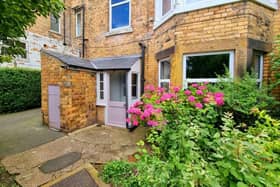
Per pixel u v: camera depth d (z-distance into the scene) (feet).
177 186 3.92
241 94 10.64
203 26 13.21
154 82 20.33
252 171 3.47
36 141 17.02
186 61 14.16
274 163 3.77
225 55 12.73
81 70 21.16
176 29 14.30
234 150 3.74
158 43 18.33
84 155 13.92
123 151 14.73
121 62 22.40
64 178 10.66
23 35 11.23
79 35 32.17
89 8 27.45
